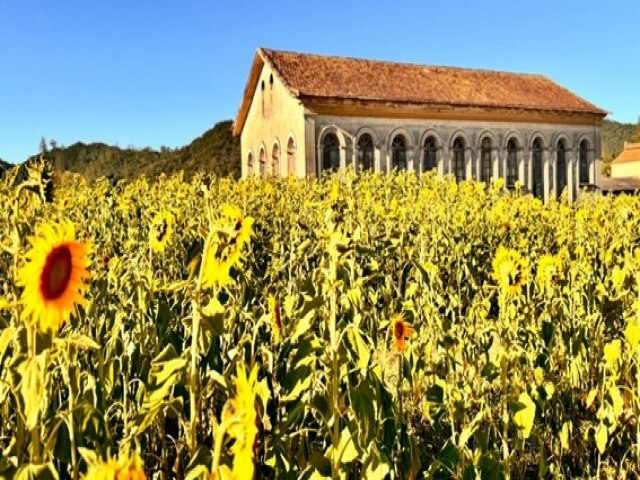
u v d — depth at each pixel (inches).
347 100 1294.3
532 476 152.7
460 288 260.5
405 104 1363.2
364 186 546.0
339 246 105.6
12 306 74.3
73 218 356.2
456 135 1453.0
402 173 677.9
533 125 1569.9
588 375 179.8
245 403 61.6
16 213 88.0
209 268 84.7
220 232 84.6
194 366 85.2
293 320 129.3
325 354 105.0
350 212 276.5
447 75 1588.3
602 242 332.8
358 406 92.8
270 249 296.4
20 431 79.1
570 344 181.6
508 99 1551.4
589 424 156.8
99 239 297.7
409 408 164.9
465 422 132.9
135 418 83.6
